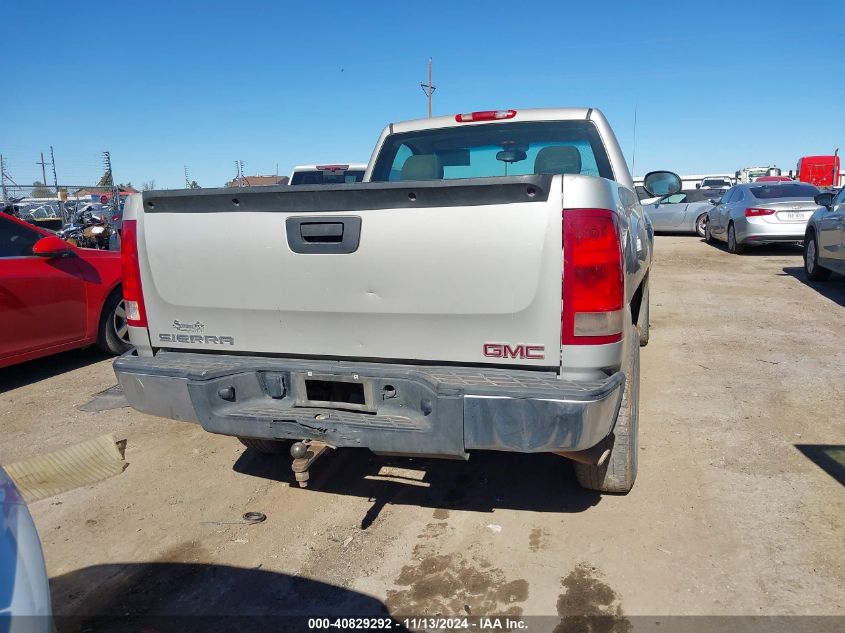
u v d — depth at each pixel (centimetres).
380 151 488
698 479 364
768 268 1172
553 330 261
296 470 286
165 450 440
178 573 302
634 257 346
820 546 297
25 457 435
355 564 303
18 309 565
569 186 253
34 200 2031
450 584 285
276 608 275
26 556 166
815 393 492
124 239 325
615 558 297
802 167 3253
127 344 682
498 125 461
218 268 306
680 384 526
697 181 3406
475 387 258
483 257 263
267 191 287
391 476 391
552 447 255
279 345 305
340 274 285
